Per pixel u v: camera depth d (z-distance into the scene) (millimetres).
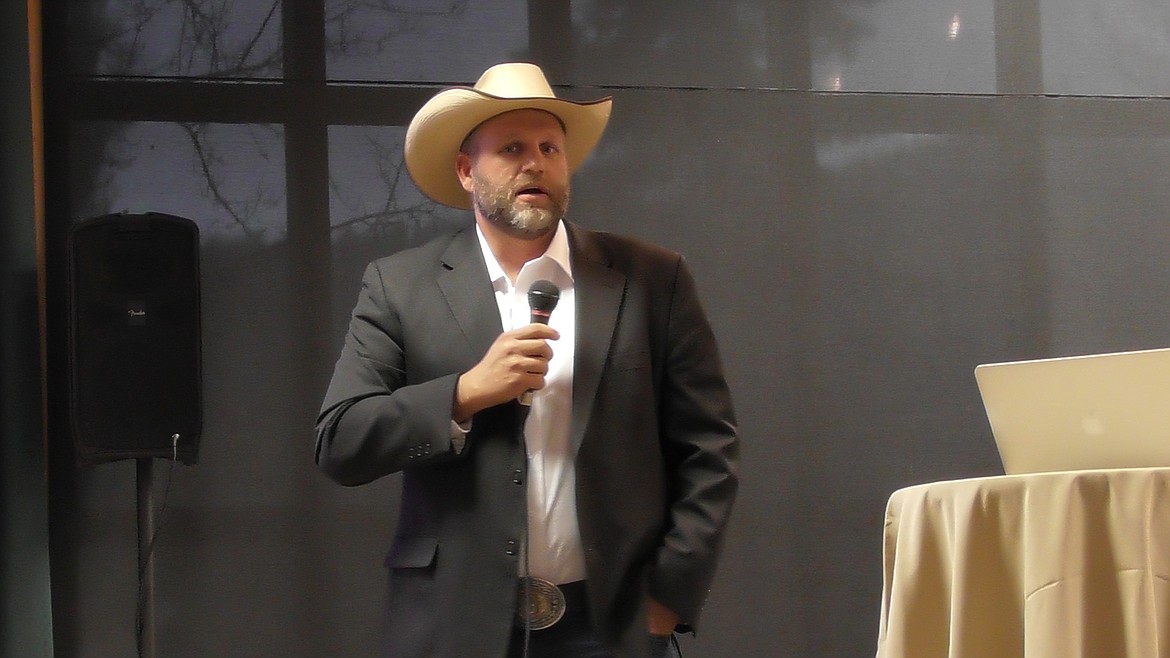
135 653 6133
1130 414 3135
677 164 6824
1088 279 7039
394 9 6746
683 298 4008
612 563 3637
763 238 6836
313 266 6504
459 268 3980
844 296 6855
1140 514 2855
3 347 5738
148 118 6496
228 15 6625
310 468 6363
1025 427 3373
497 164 3965
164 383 5766
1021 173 7070
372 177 6602
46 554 6039
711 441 3840
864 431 6785
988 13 7148
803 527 6680
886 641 3307
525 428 3746
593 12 6883
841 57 7023
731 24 6965
